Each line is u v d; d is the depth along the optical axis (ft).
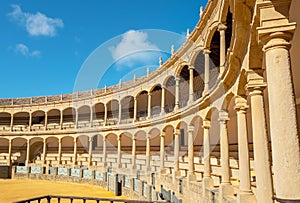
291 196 13.00
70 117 149.59
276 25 14.25
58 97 150.20
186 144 89.61
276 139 13.78
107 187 94.27
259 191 21.90
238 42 24.56
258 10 15.02
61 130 138.21
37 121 159.22
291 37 14.38
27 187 102.06
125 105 117.39
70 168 120.47
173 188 60.70
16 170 135.13
